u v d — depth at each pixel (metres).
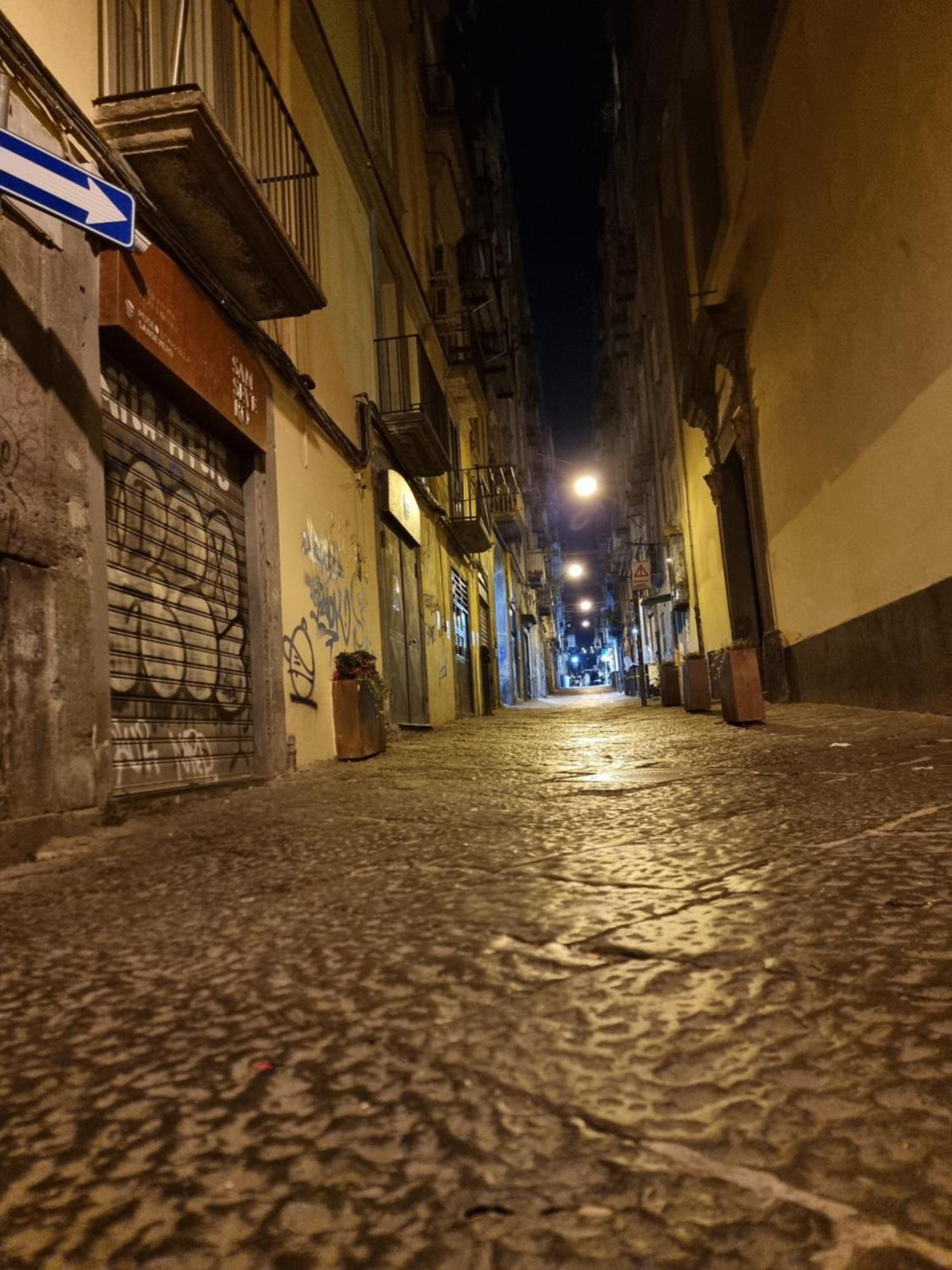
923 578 6.54
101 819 4.18
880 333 7.00
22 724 3.70
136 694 4.93
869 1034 1.44
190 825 4.32
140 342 4.85
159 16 5.47
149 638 5.12
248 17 7.05
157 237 5.24
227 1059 1.53
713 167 14.09
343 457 9.53
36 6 4.28
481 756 7.96
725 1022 1.53
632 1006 1.64
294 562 7.68
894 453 6.90
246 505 6.89
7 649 3.64
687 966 1.82
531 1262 0.95
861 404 7.59
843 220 7.61
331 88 9.64
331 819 4.33
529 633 41.47
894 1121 1.18
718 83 12.49
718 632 16.30
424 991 1.80
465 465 21.16
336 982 1.90
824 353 8.53
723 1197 1.05
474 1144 1.20
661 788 4.63
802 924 2.03
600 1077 1.37
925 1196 1.02
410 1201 1.08
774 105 9.45
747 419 12.00
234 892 2.82
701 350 13.66
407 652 12.52
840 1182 1.06
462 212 21.17
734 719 8.57
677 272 17.98
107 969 2.11
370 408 10.47
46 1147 1.27
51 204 3.33
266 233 5.64
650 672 24.27
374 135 12.42
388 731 10.24
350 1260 0.97
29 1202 1.13
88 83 4.73
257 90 6.78
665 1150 1.15
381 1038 1.58
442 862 3.08
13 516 3.72
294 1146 1.23
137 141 4.76
